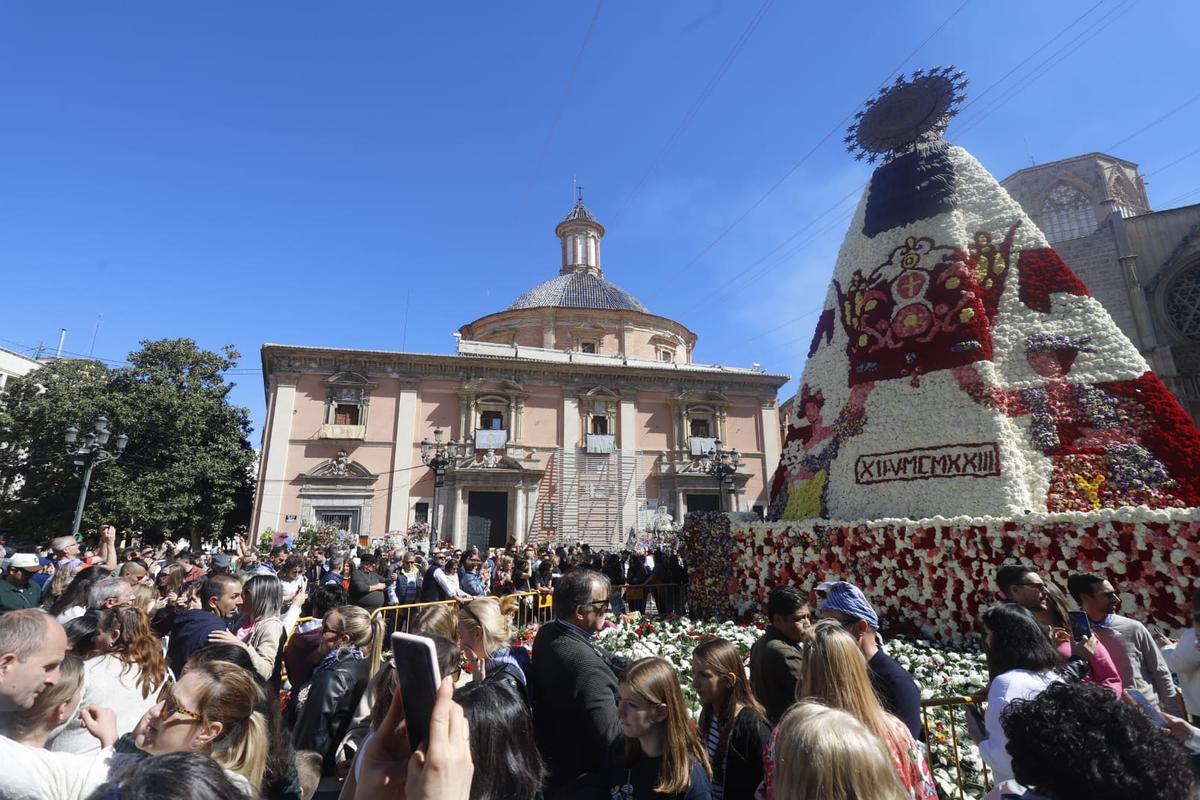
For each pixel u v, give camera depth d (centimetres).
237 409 3266
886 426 1063
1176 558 695
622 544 3097
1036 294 1025
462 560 1206
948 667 683
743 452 3447
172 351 3047
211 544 3238
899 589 898
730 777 315
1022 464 913
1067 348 969
